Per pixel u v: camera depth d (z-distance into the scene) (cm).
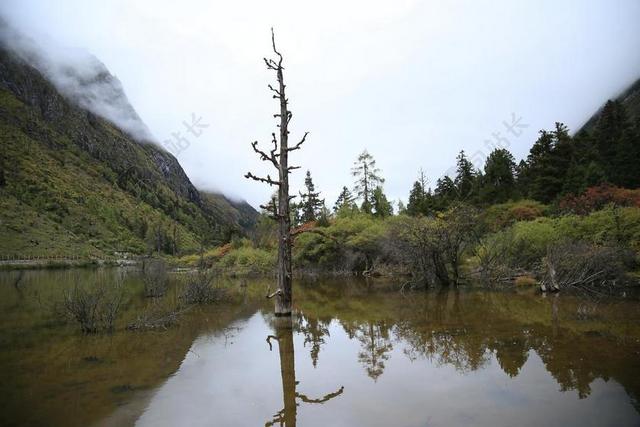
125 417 538
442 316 1312
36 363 805
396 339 1005
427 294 1961
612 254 1944
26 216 7562
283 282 1398
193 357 862
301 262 3953
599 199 2788
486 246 2481
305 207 5831
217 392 639
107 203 10919
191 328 1200
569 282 1977
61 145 13425
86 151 14375
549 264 1897
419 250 2272
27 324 1240
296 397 612
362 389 642
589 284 2034
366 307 1598
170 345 973
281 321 1316
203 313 1505
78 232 8344
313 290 2373
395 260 2986
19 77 14950
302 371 752
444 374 708
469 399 584
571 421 503
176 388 658
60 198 9369
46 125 13912
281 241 1414
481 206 3594
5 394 627
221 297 1920
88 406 578
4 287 2533
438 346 911
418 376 702
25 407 572
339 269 3772
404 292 2100
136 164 16150
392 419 518
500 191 4475
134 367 782
